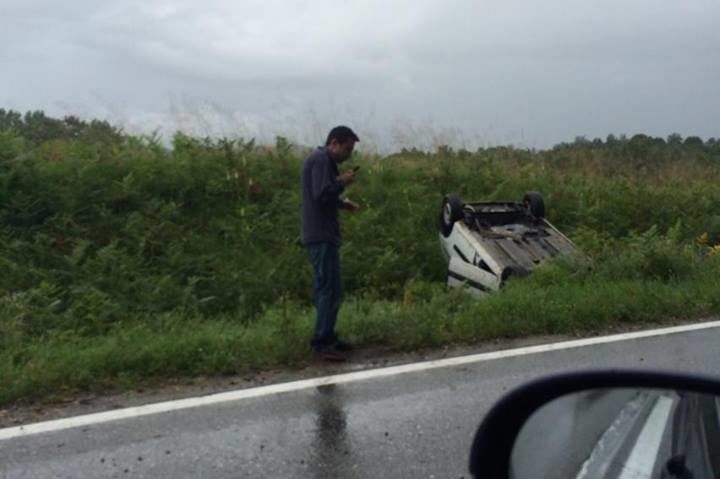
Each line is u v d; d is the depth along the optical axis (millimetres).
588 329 8031
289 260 11242
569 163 18234
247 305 10148
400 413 5395
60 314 8719
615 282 9672
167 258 10656
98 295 9086
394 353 7012
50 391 5758
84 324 8578
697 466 2176
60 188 11109
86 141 13320
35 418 5250
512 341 7500
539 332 7844
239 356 6574
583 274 9906
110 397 5730
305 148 14805
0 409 5434
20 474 4348
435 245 12836
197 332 7359
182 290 9906
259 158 13781
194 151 13352
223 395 5758
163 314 8797
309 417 5297
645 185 17297
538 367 6562
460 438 4945
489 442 2596
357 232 12664
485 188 15258
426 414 5379
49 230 10609
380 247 12641
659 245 10898
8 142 11570
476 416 5352
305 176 6734
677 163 20172
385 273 11836
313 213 6711
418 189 14336
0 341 7148
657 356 6980
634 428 2506
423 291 10711
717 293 9273
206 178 12680
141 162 12344
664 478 2246
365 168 14820
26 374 5848
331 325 6738
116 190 11500
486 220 11273
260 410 5434
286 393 5820
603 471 2416
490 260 10062
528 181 15812
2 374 5836
